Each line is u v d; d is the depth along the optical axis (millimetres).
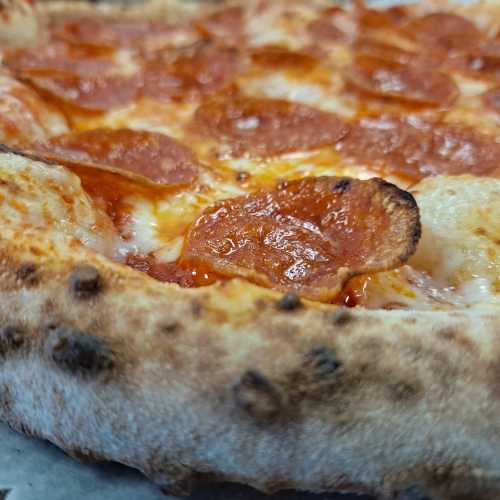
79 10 375
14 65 298
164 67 308
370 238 208
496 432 188
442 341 188
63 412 197
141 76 302
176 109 287
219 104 277
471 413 187
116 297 192
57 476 204
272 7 366
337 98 288
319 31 339
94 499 201
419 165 250
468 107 279
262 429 186
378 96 283
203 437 189
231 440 188
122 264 206
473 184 226
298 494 200
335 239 212
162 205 238
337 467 189
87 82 292
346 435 187
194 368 187
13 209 211
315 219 217
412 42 340
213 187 246
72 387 193
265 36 338
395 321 190
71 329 191
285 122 271
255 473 191
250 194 224
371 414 186
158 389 188
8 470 205
